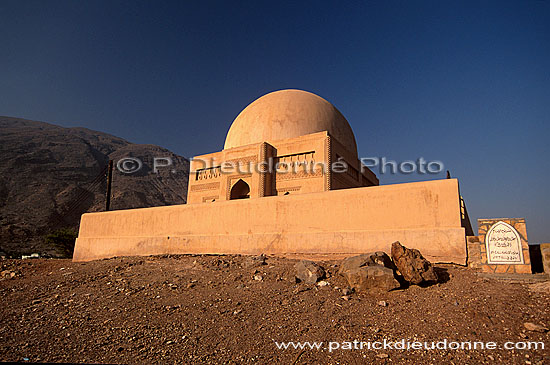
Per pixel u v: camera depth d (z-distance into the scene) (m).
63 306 7.25
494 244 7.39
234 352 5.12
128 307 6.97
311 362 4.78
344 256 9.82
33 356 5.09
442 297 6.43
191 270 9.40
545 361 4.30
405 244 9.05
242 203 12.04
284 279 7.98
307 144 15.23
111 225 15.28
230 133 18.42
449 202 8.80
